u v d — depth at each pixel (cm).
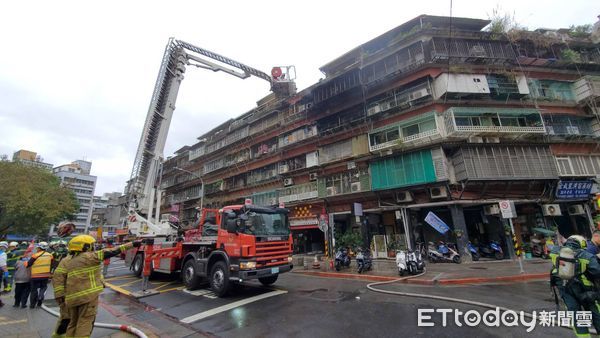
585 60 2117
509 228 1583
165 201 4556
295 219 2525
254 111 3422
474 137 1705
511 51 1912
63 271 399
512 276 990
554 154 1811
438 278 1005
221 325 584
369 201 2055
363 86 2123
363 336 494
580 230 1808
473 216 1852
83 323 389
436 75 1845
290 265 934
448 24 2050
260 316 632
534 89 1944
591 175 1777
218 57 1825
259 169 3086
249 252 809
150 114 1304
